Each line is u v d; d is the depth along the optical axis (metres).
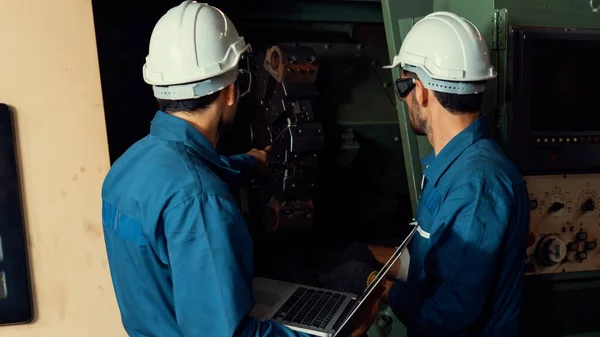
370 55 1.96
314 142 1.56
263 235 1.84
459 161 1.15
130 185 0.98
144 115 1.81
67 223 1.22
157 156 0.97
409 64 1.21
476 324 1.22
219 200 0.92
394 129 1.91
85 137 1.21
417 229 1.24
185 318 0.90
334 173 1.86
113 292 1.25
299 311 1.14
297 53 1.56
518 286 1.21
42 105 1.18
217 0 1.70
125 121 1.70
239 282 0.91
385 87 1.96
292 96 1.54
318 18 1.82
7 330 1.21
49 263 1.22
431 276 1.14
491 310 1.20
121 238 0.99
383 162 1.93
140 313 1.00
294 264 1.77
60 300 1.23
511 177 1.13
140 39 1.76
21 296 1.19
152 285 0.97
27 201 1.19
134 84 1.75
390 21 1.61
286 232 1.82
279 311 1.14
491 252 1.06
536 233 1.50
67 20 1.17
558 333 1.58
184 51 0.98
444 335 1.15
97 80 1.20
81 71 1.19
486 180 1.09
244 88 1.23
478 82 1.16
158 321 0.99
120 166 1.04
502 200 1.08
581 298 1.58
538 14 1.44
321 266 1.82
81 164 1.21
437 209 1.17
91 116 1.21
